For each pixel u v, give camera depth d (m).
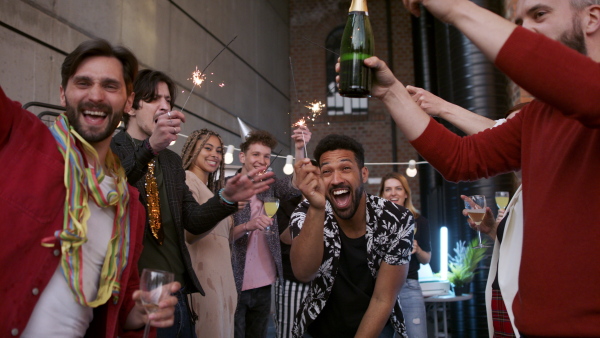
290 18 12.36
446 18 0.94
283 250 3.58
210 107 7.32
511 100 5.01
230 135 8.10
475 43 0.91
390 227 2.07
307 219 1.94
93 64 1.33
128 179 1.73
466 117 1.88
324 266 2.07
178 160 2.12
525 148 1.14
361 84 1.32
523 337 1.06
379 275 2.07
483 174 1.36
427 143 1.36
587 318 0.93
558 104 0.86
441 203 9.38
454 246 6.06
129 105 1.47
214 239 2.36
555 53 0.85
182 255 1.95
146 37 5.66
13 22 3.77
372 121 11.95
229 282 2.38
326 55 12.23
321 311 2.13
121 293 1.33
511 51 0.87
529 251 1.02
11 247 1.12
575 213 0.96
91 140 1.31
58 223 1.19
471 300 4.78
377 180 11.77
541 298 0.98
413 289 3.63
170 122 1.71
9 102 1.19
